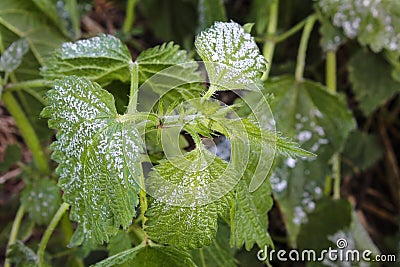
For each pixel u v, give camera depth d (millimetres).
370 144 702
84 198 355
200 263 446
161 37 735
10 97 509
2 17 541
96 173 352
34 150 531
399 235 702
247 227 386
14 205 625
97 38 412
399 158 746
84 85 356
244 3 711
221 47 366
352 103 710
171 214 348
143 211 358
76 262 535
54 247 575
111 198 352
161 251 380
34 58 552
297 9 662
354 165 692
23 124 521
